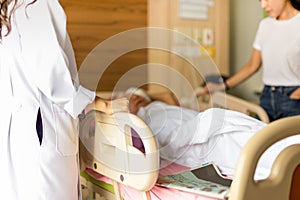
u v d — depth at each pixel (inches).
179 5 139.3
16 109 62.2
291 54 91.3
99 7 134.0
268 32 96.0
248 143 48.0
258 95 147.0
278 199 49.9
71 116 63.1
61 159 62.3
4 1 61.6
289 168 50.4
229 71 150.6
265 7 94.5
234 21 150.6
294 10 92.4
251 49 152.2
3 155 63.2
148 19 140.3
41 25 60.4
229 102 101.6
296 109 92.8
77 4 131.3
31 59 60.4
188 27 140.5
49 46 60.0
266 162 62.7
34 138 61.3
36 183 61.4
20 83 61.7
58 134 61.9
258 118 97.6
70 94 60.8
